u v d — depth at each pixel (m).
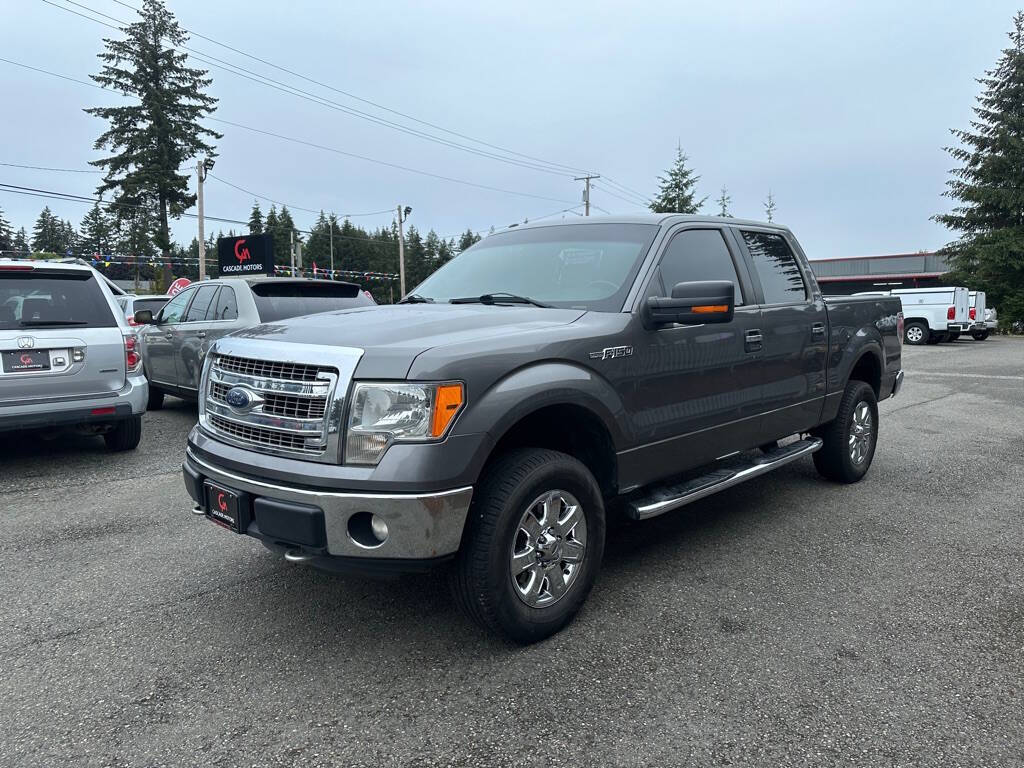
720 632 3.22
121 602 3.57
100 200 46.38
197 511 3.31
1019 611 3.45
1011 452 7.00
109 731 2.51
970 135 32.84
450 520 2.71
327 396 2.76
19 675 2.89
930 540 4.45
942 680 2.82
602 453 3.46
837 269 47.59
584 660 2.97
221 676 2.87
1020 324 30.77
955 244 33.69
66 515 4.99
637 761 2.33
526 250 4.25
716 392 3.99
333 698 2.71
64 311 6.16
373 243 93.62
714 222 4.36
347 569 2.77
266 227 89.38
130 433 6.84
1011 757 2.35
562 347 3.13
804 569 3.97
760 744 2.42
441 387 2.69
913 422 8.73
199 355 8.00
